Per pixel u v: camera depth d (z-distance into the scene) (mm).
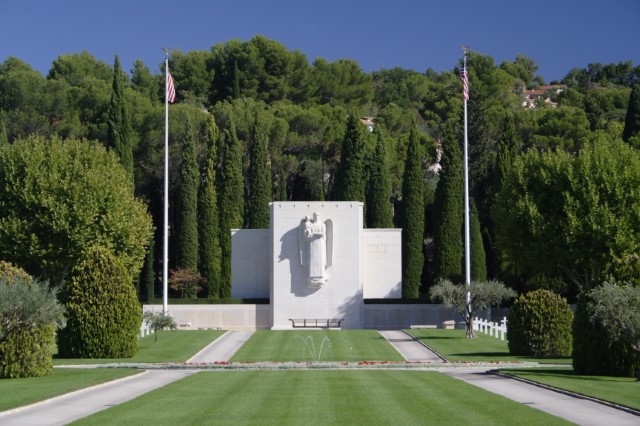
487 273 81312
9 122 89812
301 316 69875
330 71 121312
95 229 62125
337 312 69812
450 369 39438
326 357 46656
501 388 30203
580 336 35250
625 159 64000
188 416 23812
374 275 72250
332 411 24531
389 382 32688
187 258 79000
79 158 64750
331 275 70062
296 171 98125
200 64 115812
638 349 32719
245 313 71938
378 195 82188
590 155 64562
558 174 64250
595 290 33375
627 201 62031
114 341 44812
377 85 145375
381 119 115562
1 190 62375
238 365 40438
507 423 22047
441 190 76188
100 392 30250
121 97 74875
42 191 61281
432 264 83750
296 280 70062
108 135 74250
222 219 81062
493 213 68438
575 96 136750
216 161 83188
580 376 34156
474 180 87562
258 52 114562
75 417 24312
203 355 47906
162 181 91750
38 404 26672
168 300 72375
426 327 69000
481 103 91438
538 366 39938
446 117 121812
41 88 94812
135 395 29328
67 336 44625
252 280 74062
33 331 35000
